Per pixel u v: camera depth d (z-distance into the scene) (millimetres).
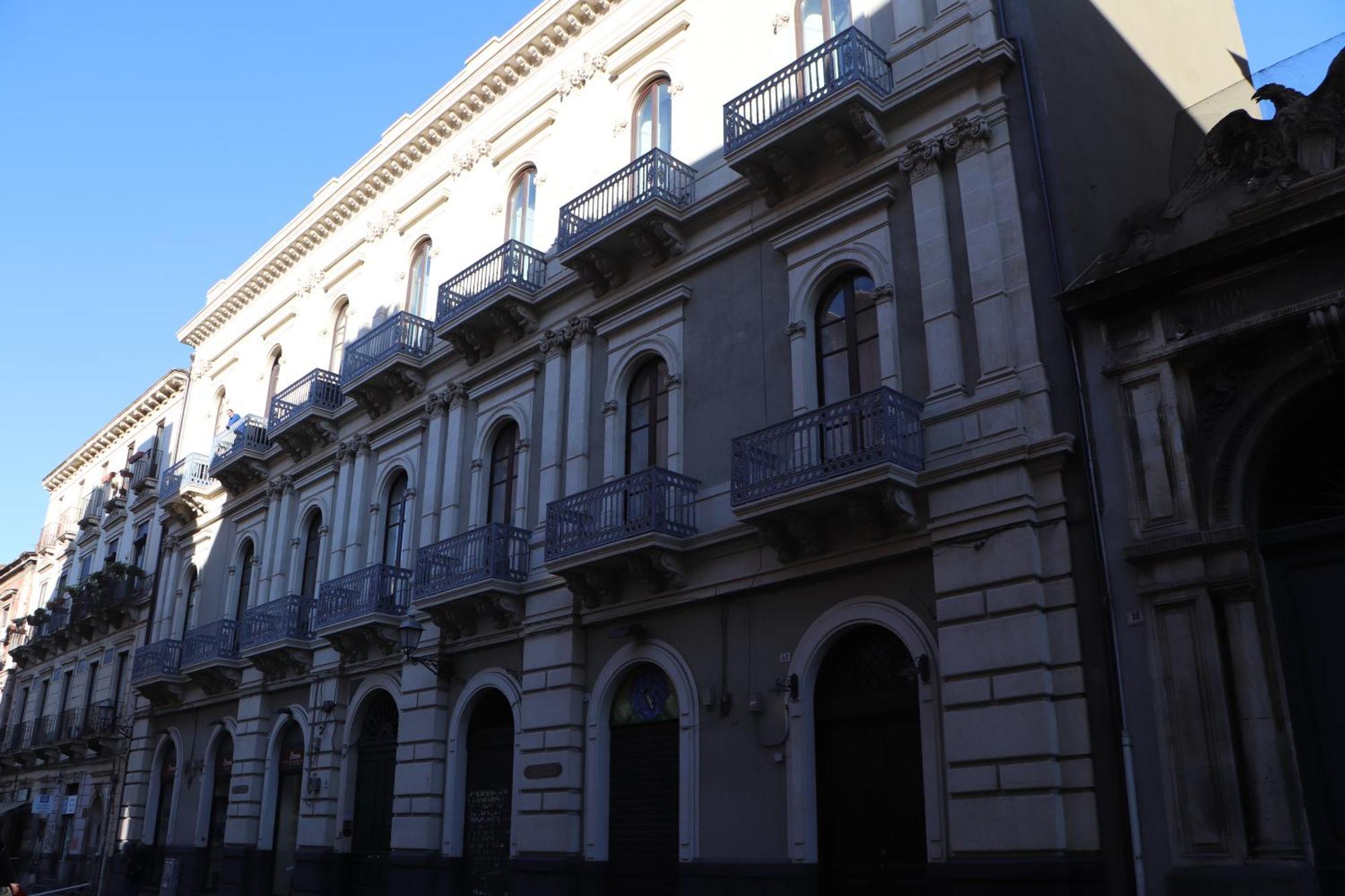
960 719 10734
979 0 12852
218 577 26797
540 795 15117
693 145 16297
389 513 21031
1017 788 10133
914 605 11633
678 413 15102
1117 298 10711
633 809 14250
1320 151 9906
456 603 16859
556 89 19406
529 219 19719
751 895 12125
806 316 13766
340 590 20125
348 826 19109
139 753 27562
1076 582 10453
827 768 12195
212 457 27891
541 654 15859
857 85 12859
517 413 18109
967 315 12031
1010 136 12195
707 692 13367
